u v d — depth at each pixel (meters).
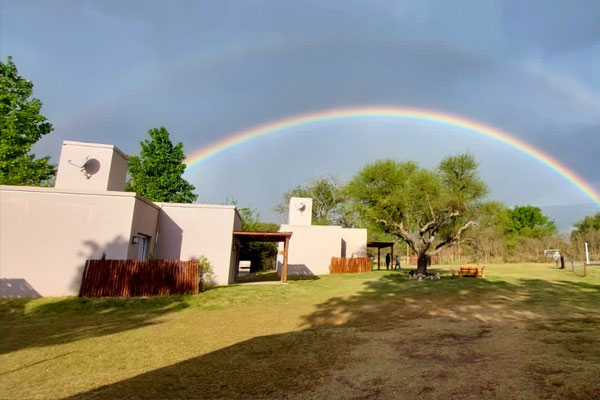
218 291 14.34
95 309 10.95
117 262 12.59
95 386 4.69
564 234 52.09
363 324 8.91
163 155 31.20
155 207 16.17
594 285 17.72
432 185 22.16
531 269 30.30
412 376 4.85
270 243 34.97
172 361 5.83
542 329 7.78
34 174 21.88
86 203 12.87
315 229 27.89
